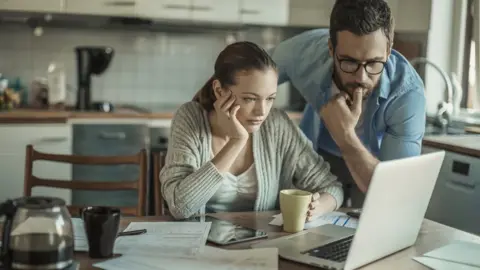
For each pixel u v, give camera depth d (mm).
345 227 1476
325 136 2096
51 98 3525
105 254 1210
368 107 1872
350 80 1700
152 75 3930
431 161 1310
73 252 1121
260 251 1254
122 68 3871
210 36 3998
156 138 3414
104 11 3471
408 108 1826
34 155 1872
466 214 2680
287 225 1438
